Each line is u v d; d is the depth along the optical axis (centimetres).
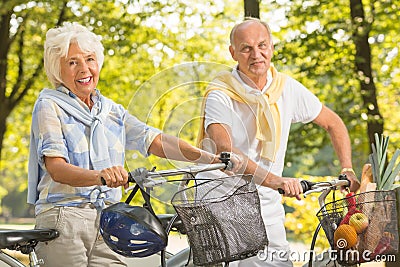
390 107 1052
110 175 316
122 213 304
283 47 947
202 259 303
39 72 1142
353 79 905
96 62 381
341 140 433
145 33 1088
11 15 1097
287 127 425
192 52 1102
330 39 929
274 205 412
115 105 384
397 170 381
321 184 367
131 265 431
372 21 927
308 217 834
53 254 365
